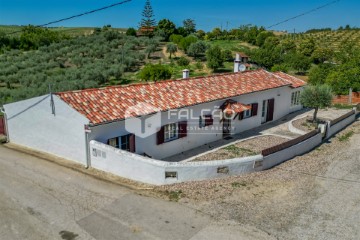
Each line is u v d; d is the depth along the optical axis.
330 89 21.61
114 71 39.16
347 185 12.35
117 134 13.84
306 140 16.47
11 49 59.97
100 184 11.77
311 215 9.93
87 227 9.00
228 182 12.07
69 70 40.19
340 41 86.62
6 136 18.11
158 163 11.57
